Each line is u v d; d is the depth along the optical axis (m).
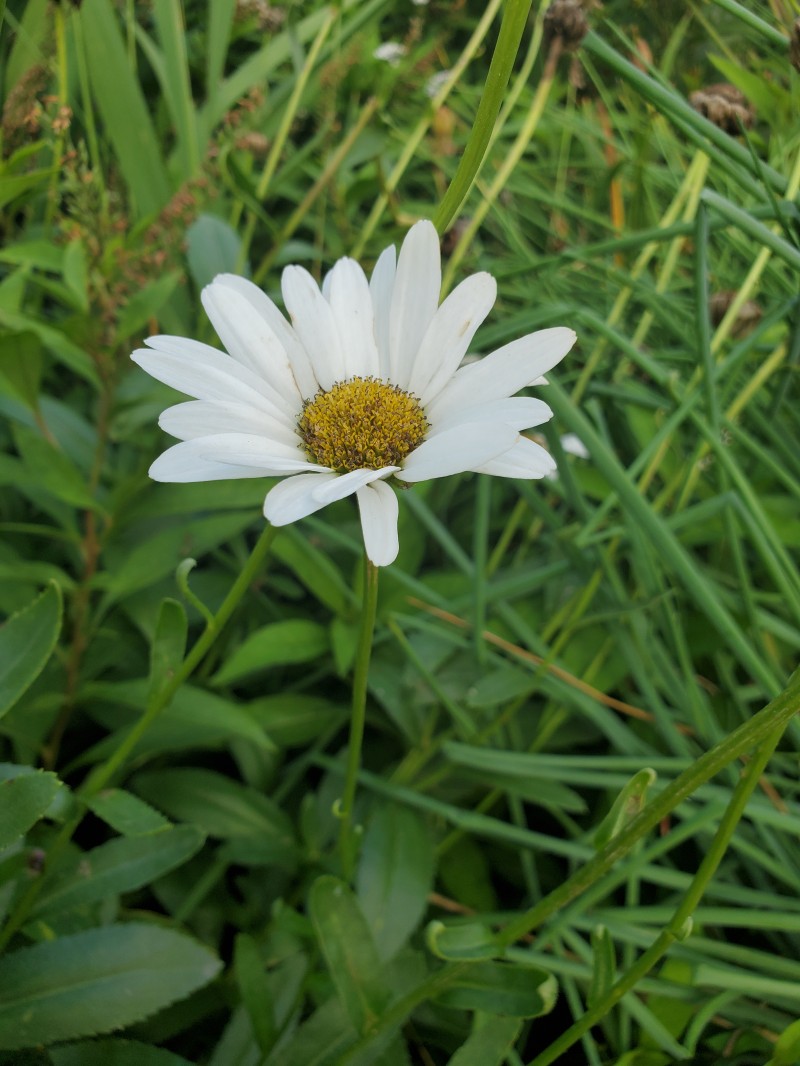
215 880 0.25
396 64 0.40
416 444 0.17
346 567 0.31
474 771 0.27
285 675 0.30
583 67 0.37
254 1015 0.19
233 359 0.17
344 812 0.20
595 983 0.16
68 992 0.17
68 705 0.26
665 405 0.29
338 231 0.39
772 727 0.12
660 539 0.24
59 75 0.28
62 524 0.29
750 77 0.31
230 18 0.36
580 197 0.44
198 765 0.29
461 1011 0.23
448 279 0.30
